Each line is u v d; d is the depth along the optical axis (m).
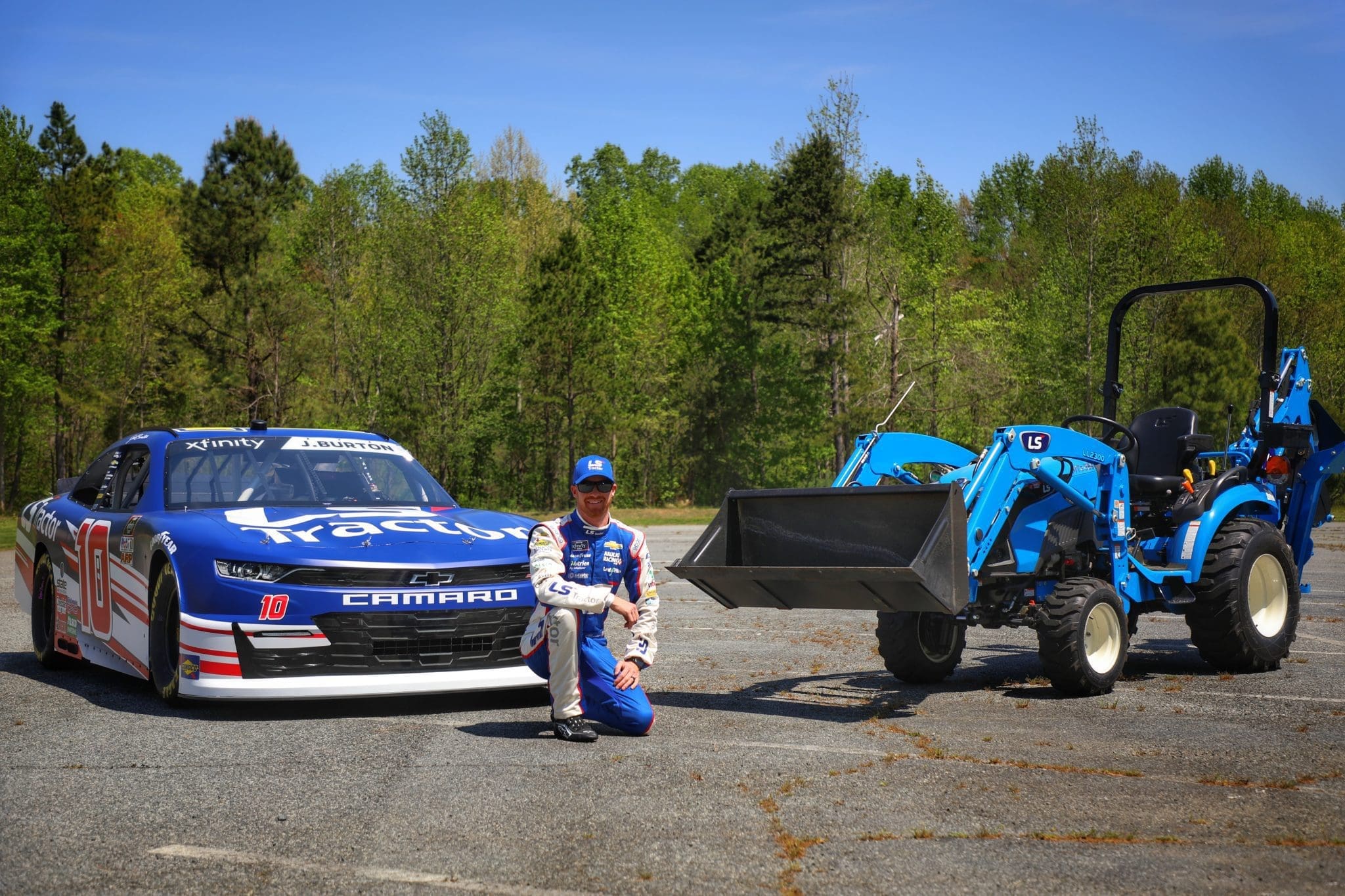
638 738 5.60
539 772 4.86
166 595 6.39
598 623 5.66
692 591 13.98
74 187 51.72
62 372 52.62
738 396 63.47
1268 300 8.32
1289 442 8.47
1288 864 3.59
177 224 57.66
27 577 8.59
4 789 4.62
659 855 3.73
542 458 59.78
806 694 7.00
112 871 3.60
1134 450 8.22
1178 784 4.64
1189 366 41.72
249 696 5.91
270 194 57.31
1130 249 46.44
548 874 3.55
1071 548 7.41
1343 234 68.25
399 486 7.71
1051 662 6.78
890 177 66.38
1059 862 3.63
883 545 6.41
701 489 65.81
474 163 49.16
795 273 49.25
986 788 4.57
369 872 3.57
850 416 46.38
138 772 4.89
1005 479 6.81
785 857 3.70
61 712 6.29
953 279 53.94
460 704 6.46
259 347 50.94
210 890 3.42
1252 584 8.00
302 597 5.97
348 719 6.04
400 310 49.22
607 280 60.22
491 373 51.00
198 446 7.49
